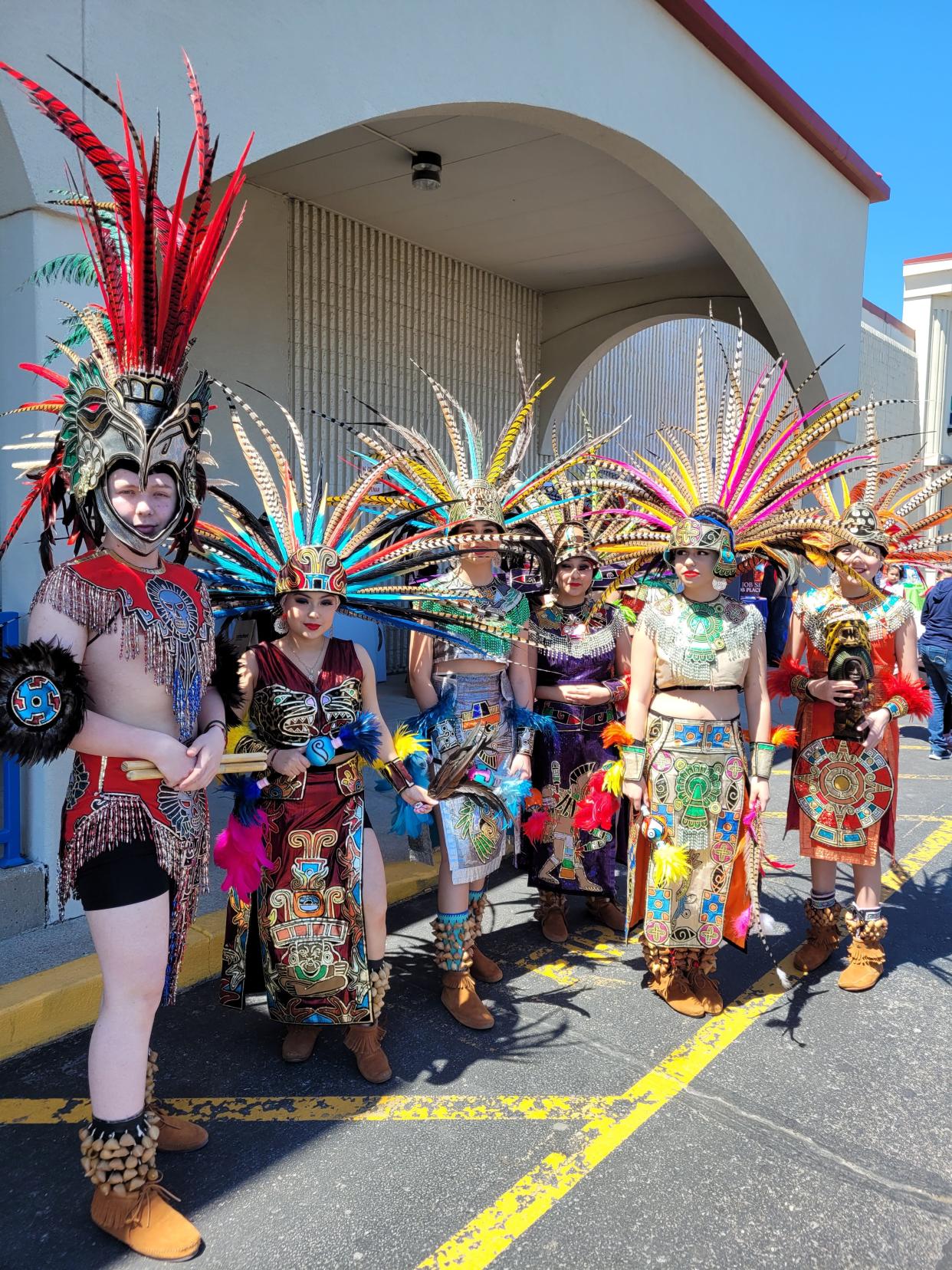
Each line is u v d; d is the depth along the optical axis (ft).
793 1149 8.80
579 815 12.73
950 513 13.94
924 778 23.53
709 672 10.67
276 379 27.48
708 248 32.12
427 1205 7.91
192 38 12.85
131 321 7.36
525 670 12.13
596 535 13.14
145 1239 7.25
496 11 18.15
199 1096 9.41
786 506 12.32
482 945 13.29
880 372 50.26
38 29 11.09
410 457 11.85
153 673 7.38
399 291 31.30
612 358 43.55
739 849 11.19
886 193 32.53
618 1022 11.12
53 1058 9.88
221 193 16.80
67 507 7.86
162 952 7.36
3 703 6.43
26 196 11.14
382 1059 9.81
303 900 9.29
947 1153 8.80
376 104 15.99
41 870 11.64
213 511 25.61
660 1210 7.91
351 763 9.54
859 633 11.85
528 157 24.54
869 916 12.09
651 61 22.30
